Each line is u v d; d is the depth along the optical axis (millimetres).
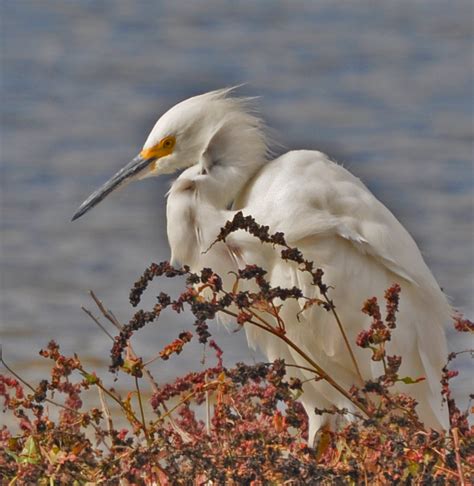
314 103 37875
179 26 52750
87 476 6703
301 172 8898
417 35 51281
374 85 40875
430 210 25922
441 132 33500
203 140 9508
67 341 16969
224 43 49031
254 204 8953
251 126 9461
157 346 16406
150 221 24578
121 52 46719
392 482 6359
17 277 20906
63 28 51719
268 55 46656
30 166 29406
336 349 8914
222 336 16672
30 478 6562
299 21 54812
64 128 34031
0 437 7258
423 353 8867
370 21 55188
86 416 6895
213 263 9094
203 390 6922
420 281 8867
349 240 8742
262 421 7359
